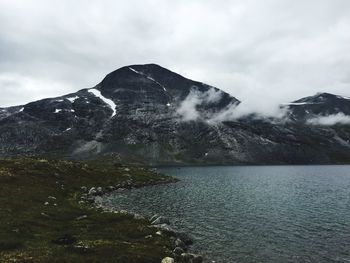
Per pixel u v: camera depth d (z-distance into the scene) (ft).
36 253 114.62
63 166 387.96
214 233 183.62
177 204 287.89
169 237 161.58
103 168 521.65
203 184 497.05
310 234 181.57
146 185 461.37
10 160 351.05
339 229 192.85
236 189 421.59
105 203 281.13
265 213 244.63
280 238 173.58
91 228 163.73
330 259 140.77
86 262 111.96
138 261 120.26
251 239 171.53
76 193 283.59
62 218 178.50
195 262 133.39
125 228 167.94
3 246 119.55
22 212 172.65
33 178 283.18
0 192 211.41
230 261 137.69
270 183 520.42
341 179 606.55
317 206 276.41
